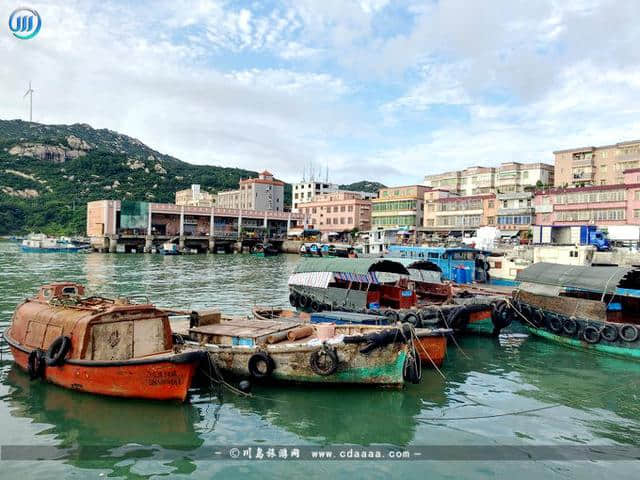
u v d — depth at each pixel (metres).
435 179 77.38
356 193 87.50
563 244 39.47
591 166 57.41
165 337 12.30
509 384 13.27
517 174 66.62
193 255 68.31
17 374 12.83
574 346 17.28
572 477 8.43
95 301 13.38
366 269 19.56
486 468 8.68
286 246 77.56
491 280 32.88
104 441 9.34
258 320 15.63
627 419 10.94
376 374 12.05
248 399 11.56
